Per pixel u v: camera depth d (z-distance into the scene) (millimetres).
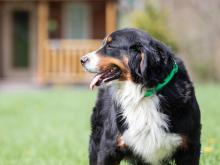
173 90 5387
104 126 5867
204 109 12664
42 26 22250
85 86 22531
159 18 22141
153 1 22750
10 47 24188
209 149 7344
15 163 8109
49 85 22469
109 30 22406
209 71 26859
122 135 5559
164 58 5387
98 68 5773
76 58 22297
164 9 23031
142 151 5555
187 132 5418
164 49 5438
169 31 22672
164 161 5625
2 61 24188
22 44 24203
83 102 16250
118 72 5648
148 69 5328
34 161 8148
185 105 5375
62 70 22297
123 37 5617
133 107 5496
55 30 24500
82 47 22234
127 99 5520
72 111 14414
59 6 24312
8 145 9742
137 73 5434
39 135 10750
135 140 5523
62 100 16844
